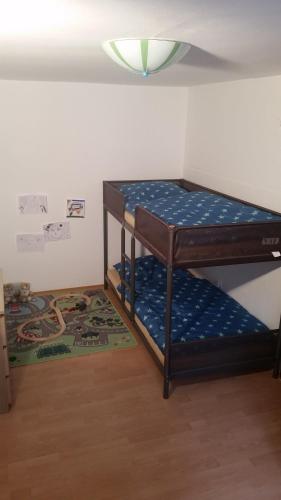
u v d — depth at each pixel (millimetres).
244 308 3039
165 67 1593
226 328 2707
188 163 3881
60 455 2080
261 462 2066
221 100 3209
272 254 2385
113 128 3652
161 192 3350
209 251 2268
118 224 3943
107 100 3553
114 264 3977
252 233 2305
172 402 2473
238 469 2021
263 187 2791
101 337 3156
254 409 2434
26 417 2330
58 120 3477
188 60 1945
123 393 2549
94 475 1971
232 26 1212
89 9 1040
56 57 1969
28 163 3512
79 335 3176
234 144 3088
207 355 2502
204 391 2574
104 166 3734
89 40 1489
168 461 2059
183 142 3918
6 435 2199
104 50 1622
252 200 2932
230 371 2596
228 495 1880
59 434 2215
